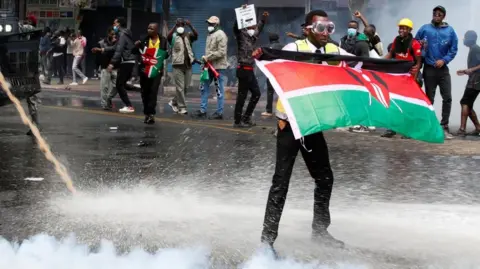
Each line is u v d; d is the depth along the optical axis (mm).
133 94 21828
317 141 5551
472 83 12859
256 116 16047
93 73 30438
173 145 10789
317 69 5340
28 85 10242
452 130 13961
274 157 9891
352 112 5184
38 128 11586
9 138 10969
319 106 5141
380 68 5527
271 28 26578
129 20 27188
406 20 11758
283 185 5371
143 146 10602
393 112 5344
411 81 5570
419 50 11820
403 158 10148
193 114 15328
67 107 16328
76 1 29391
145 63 13219
